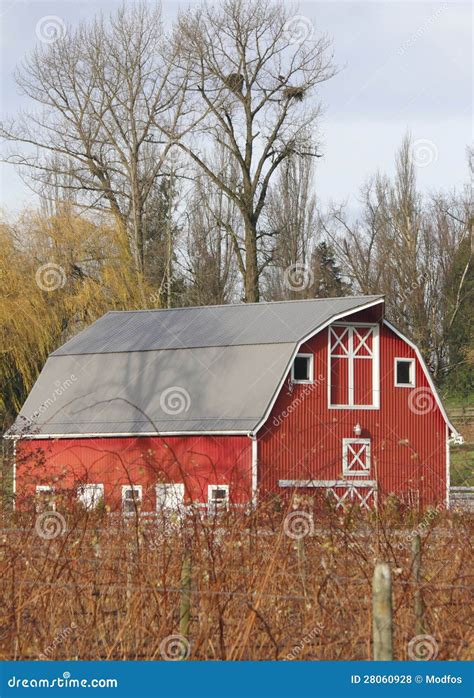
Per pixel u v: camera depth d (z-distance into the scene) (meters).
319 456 48.66
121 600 15.09
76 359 55.91
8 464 30.86
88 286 65.25
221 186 75.44
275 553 14.52
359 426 50.00
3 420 56.50
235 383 49.22
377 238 96.94
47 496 18.56
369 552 16.69
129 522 17.38
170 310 57.44
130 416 50.94
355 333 50.94
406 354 52.03
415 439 51.56
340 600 14.28
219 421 48.00
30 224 66.69
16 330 61.59
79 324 66.00
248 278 76.00
